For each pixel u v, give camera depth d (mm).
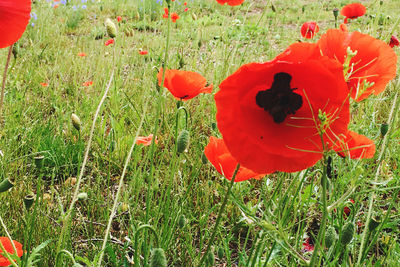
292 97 465
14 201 887
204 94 1347
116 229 935
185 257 807
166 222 743
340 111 463
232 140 455
